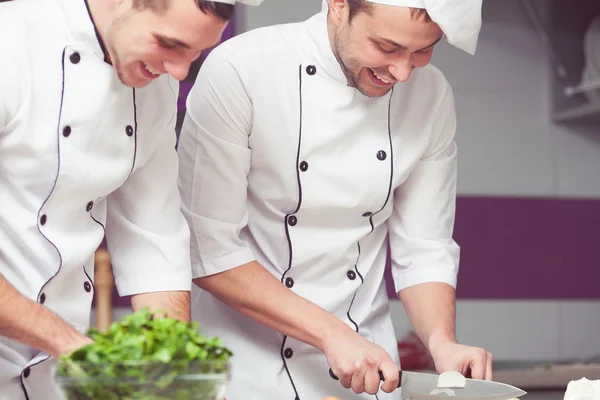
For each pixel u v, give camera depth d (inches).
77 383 40.0
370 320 81.3
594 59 146.9
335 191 76.0
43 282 62.0
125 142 62.6
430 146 81.6
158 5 52.0
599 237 156.7
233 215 75.0
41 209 60.7
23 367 62.3
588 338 156.1
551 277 155.4
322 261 77.6
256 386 76.5
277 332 77.4
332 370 69.8
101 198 64.9
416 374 72.4
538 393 118.3
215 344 43.1
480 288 153.6
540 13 151.8
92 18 59.1
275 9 143.3
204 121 74.2
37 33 58.6
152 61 54.4
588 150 156.7
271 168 75.7
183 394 40.3
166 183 68.4
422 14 63.4
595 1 151.9
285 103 74.4
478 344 153.3
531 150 154.9
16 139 58.9
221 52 74.9
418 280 82.4
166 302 66.6
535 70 155.0
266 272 74.8
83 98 59.6
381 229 82.4
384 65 66.9
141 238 67.3
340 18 69.6
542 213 155.3
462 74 152.7
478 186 153.5
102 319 125.0
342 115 75.0
